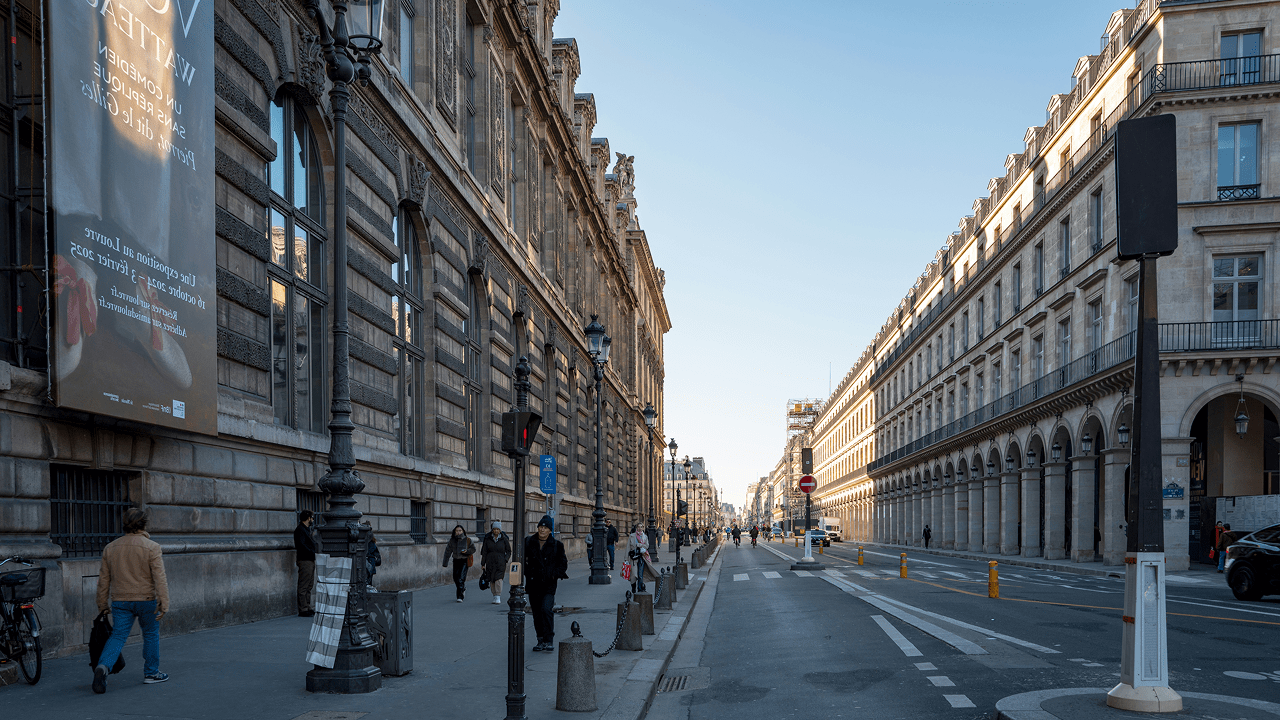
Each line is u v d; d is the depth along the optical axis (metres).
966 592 20.05
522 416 7.55
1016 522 45.03
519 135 33.03
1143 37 32.50
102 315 9.76
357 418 17.14
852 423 106.19
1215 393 29.28
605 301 52.84
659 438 88.56
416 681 8.81
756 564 37.44
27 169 10.08
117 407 9.98
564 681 7.70
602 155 54.53
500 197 28.83
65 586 9.63
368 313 17.67
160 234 10.85
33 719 6.86
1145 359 7.12
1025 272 44.38
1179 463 29.25
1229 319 29.98
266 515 13.62
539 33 36.06
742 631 14.11
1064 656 10.37
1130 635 6.92
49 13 9.09
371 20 9.20
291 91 15.42
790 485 174.12
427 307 21.73
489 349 26.95
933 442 61.88
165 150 10.99
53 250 9.11
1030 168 43.84
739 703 8.52
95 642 8.29
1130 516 7.10
